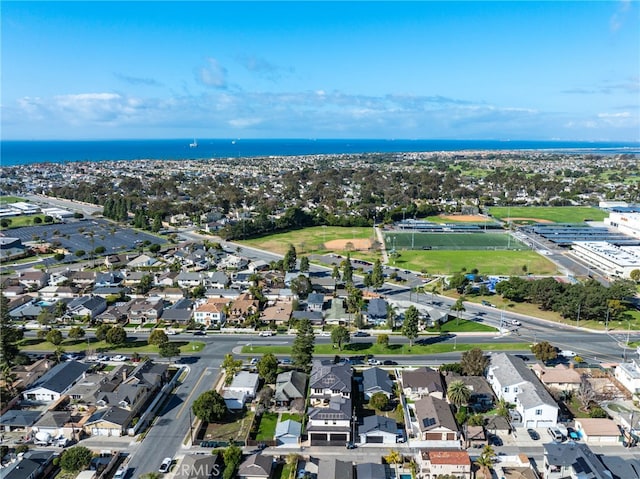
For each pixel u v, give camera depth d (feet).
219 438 255.50
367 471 223.10
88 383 303.48
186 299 460.55
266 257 637.71
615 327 407.44
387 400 283.59
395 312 424.46
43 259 608.60
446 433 253.03
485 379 312.71
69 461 223.10
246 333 398.21
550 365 335.88
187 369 332.80
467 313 439.63
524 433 260.62
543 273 564.71
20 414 267.80
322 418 257.55
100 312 438.81
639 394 297.94
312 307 442.09
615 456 237.66
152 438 255.29
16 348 328.90
